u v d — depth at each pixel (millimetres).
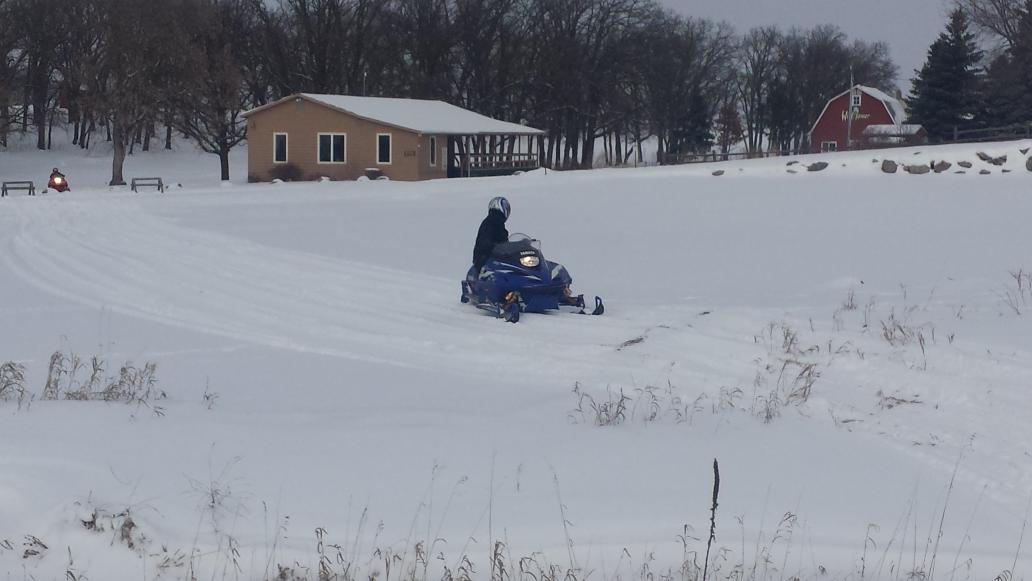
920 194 47781
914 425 12625
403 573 8516
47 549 8703
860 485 10461
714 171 65688
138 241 34688
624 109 118062
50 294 24250
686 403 13953
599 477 10562
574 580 8367
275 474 10375
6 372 14727
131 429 11695
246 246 33188
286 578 8492
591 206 47062
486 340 18672
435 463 10867
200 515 9266
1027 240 30594
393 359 17359
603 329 19281
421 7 110562
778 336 17578
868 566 8648
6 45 99000
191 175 98750
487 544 8969
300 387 15156
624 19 115000
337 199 54625
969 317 18375
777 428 12562
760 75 157500
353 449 11359
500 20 112750
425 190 60094
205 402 13859
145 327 20344
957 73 106375
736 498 9992
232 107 86438
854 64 158750
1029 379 14117
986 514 9781
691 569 8586
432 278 26297
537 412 13461
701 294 23281
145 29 82125
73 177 96375
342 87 110438
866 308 19766
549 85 110625
